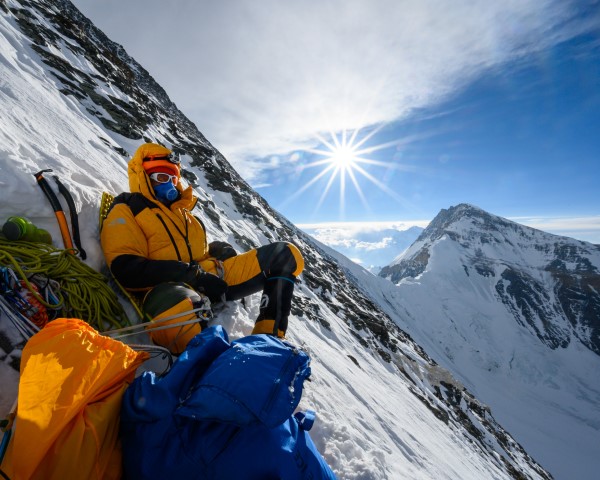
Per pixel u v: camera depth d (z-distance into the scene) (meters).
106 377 1.62
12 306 2.07
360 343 15.49
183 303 2.58
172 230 3.27
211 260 3.53
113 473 1.55
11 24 9.12
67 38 13.74
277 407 1.58
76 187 3.28
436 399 20.69
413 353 27.28
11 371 1.93
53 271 2.45
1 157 2.80
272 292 3.23
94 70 13.14
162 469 1.51
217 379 1.59
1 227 2.61
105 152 6.11
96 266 3.11
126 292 2.96
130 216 3.09
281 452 1.62
